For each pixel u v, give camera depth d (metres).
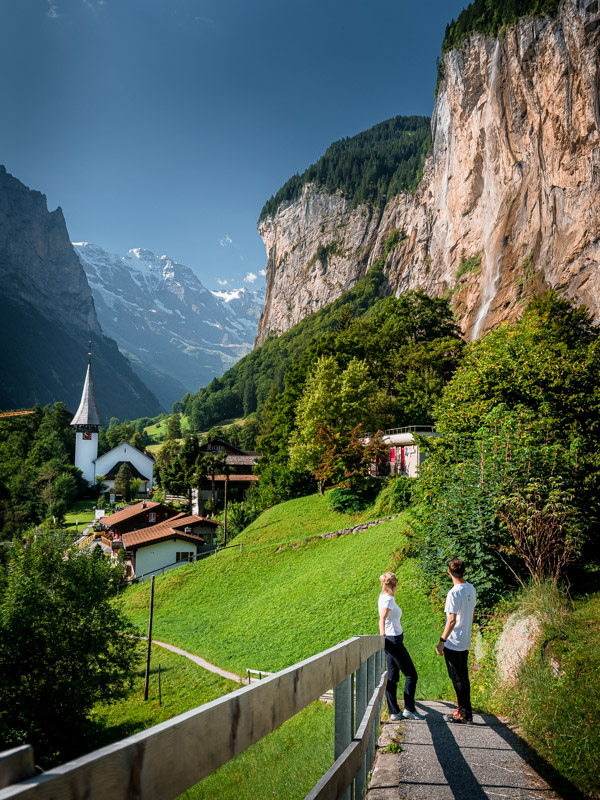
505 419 14.81
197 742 1.79
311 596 35.88
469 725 7.48
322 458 54.12
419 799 4.66
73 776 1.19
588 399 18.44
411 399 63.16
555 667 8.16
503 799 4.65
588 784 4.93
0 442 143.62
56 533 28.34
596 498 13.72
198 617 39.94
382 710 8.73
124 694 27.20
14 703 23.36
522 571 13.80
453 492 15.10
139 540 58.62
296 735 10.07
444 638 7.89
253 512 65.44
